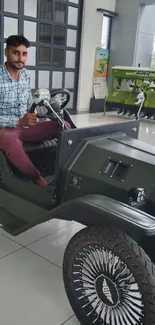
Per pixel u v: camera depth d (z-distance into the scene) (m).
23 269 2.09
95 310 1.60
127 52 9.55
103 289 1.53
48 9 7.58
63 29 8.12
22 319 1.68
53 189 1.88
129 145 1.89
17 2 6.88
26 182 2.06
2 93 2.38
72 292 1.64
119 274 1.44
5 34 6.84
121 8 9.38
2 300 1.80
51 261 2.19
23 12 7.05
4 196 2.22
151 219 1.37
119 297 1.47
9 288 1.91
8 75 2.40
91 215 1.51
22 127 2.37
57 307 1.78
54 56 8.12
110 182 1.68
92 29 8.80
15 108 2.48
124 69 8.02
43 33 7.67
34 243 2.40
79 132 1.84
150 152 1.81
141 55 9.78
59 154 1.80
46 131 2.40
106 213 1.39
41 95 1.86
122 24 9.47
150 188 1.58
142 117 8.24
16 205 2.14
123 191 1.63
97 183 1.72
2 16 6.68
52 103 2.38
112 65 9.84
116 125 2.05
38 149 2.44
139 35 9.43
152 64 10.27
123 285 1.45
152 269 1.36
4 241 2.40
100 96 9.55
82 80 8.98
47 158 2.54
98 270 1.53
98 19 8.91
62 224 2.71
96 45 9.10
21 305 1.78
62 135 1.76
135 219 1.35
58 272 2.08
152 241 1.57
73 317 1.72
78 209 1.53
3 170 2.20
